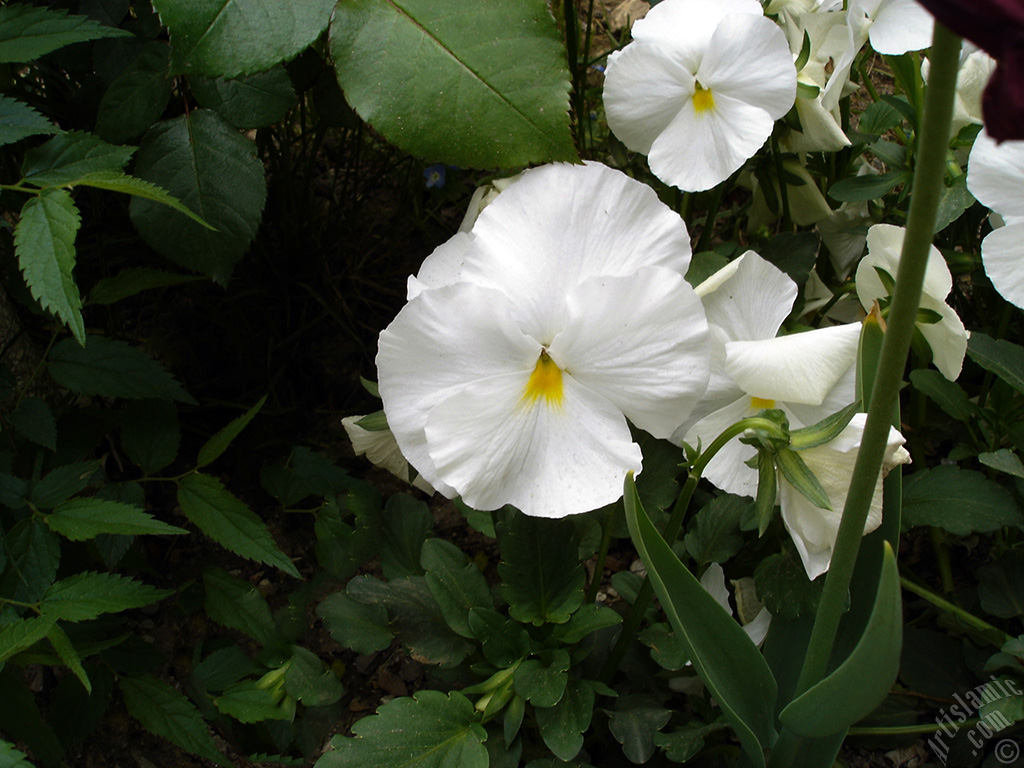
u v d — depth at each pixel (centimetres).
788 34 39
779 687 34
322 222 51
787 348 33
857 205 44
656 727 35
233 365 48
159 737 40
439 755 33
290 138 49
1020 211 32
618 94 36
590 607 35
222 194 38
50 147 35
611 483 31
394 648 43
